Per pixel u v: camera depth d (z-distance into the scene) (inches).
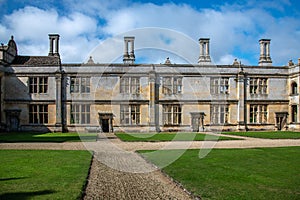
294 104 1448.1
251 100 1460.4
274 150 661.3
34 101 1354.6
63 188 343.6
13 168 453.1
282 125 1493.6
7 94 1347.2
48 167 460.8
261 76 1475.1
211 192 329.4
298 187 347.9
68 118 1354.6
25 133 1262.3
